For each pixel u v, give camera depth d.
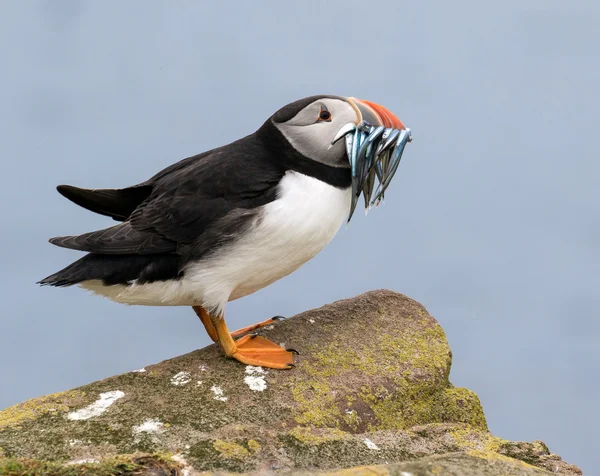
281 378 9.01
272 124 9.52
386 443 7.73
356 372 9.29
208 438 7.52
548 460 7.59
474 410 9.48
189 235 9.12
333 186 9.49
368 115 9.48
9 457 7.17
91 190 9.76
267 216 9.07
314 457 7.38
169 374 8.95
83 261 9.22
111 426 7.82
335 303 10.64
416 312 10.53
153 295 9.44
